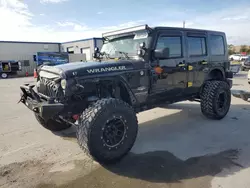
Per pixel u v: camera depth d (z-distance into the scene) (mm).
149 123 4820
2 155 3344
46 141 3869
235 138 3834
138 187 2508
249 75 11070
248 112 5469
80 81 2982
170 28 3928
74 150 3488
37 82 3770
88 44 27953
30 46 27953
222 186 2469
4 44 25875
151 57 3627
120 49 3996
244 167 2861
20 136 4129
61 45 31172
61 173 2820
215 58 4934
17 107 6680
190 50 4328
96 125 2764
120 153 3014
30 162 3117
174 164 2982
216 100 4652
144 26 3566
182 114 5441
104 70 3176
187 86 4367
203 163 2988
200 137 3924
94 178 2697
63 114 3070
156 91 3816
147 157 3201
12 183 2619
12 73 21672
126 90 3426
